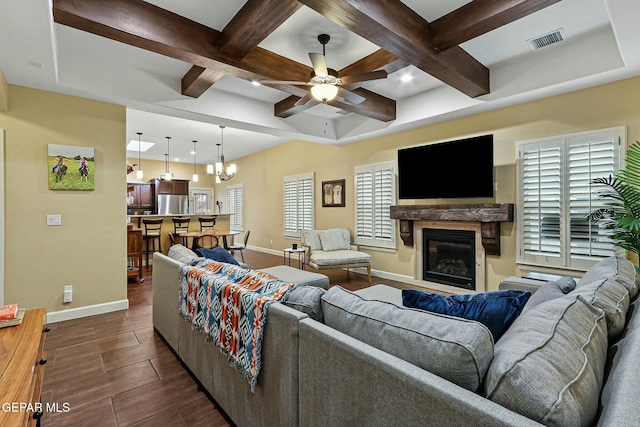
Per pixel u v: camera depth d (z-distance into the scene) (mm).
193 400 1970
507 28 2773
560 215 3422
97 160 3486
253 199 8812
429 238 4691
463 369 875
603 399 811
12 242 3043
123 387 2102
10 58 2520
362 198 5562
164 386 2117
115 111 3586
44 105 3180
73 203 3365
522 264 3730
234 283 1822
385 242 5203
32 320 1719
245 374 1519
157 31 2455
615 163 3062
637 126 2957
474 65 3330
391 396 925
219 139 6922
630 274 1862
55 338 2871
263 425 1461
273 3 2188
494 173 3957
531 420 682
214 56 2758
